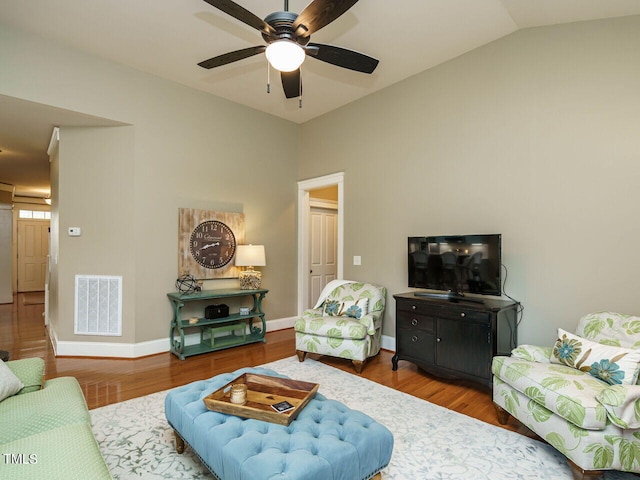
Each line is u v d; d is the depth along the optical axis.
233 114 4.64
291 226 5.34
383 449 1.61
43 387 1.94
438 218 3.71
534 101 3.04
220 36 3.15
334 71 3.84
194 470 1.89
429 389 3.01
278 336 4.76
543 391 1.96
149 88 3.88
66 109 3.34
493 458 2.02
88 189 3.82
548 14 2.78
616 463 1.73
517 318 3.12
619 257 2.62
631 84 2.60
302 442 1.49
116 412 2.53
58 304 3.84
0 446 1.34
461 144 3.54
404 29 3.08
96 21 2.94
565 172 2.87
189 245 4.18
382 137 4.27
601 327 2.30
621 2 2.47
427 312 3.23
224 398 1.88
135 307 3.79
